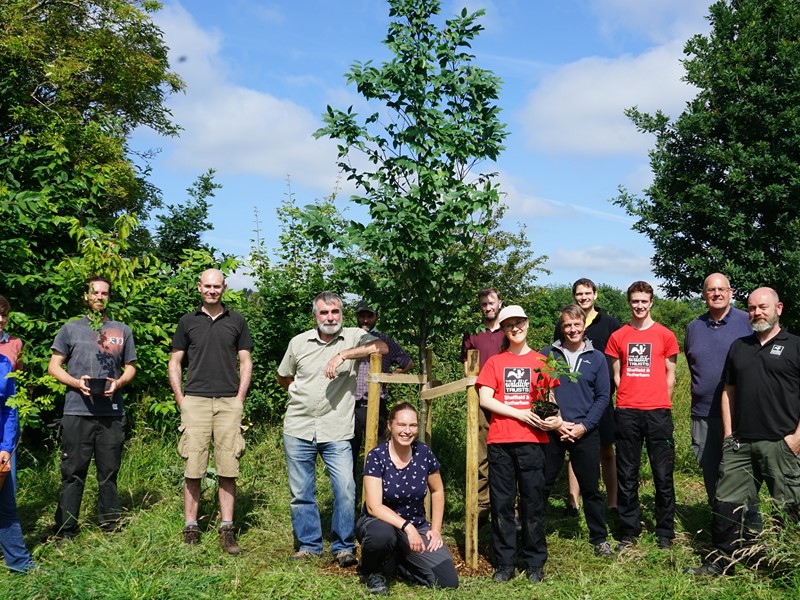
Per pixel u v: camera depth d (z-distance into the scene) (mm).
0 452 4762
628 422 5801
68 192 8484
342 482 5414
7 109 10188
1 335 5828
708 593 4531
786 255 12953
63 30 21078
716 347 5711
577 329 5652
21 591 4367
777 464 4969
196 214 15156
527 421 5172
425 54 5621
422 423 5930
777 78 13320
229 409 5738
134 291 6898
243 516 6398
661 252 14602
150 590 4340
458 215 5559
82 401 5754
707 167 14234
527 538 5141
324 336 5602
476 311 11117
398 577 5039
